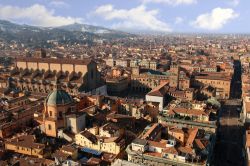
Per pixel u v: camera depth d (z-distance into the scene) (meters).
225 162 165.00
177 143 144.12
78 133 167.12
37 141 162.38
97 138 162.75
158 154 131.88
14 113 195.88
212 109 186.50
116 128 170.12
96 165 139.12
